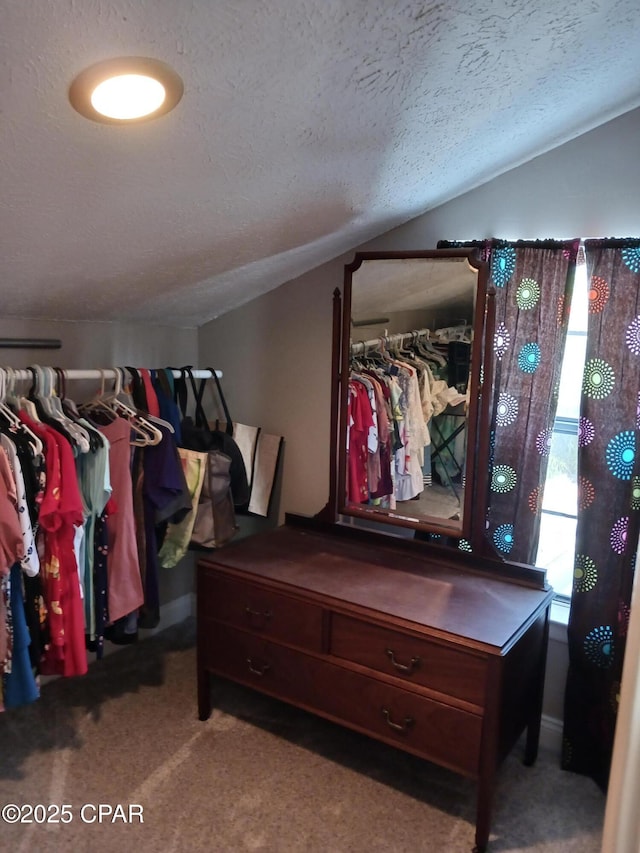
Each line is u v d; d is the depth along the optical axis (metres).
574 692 1.94
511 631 1.61
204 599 2.07
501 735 1.64
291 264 2.26
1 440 1.67
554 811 1.82
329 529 2.26
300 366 2.47
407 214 2.07
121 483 1.99
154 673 2.44
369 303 2.06
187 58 1.01
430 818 1.77
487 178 1.96
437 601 1.77
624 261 1.73
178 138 1.24
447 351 1.94
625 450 1.79
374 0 0.97
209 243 1.84
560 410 2.05
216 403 2.74
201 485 2.25
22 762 1.94
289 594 1.86
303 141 1.37
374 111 1.32
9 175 1.23
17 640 1.71
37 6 0.84
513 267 1.91
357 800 1.82
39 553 1.78
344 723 1.84
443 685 1.64
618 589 1.84
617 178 1.77
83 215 1.47
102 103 1.08
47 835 1.67
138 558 2.13
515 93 1.41
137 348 2.50
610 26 1.22
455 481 1.99
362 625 1.75
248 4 0.92
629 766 1.47
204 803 1.79
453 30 1.10
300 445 2.52
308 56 1.08
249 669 2.01
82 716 2.17
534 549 1.99
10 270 1.67
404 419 2.05
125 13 0.89
